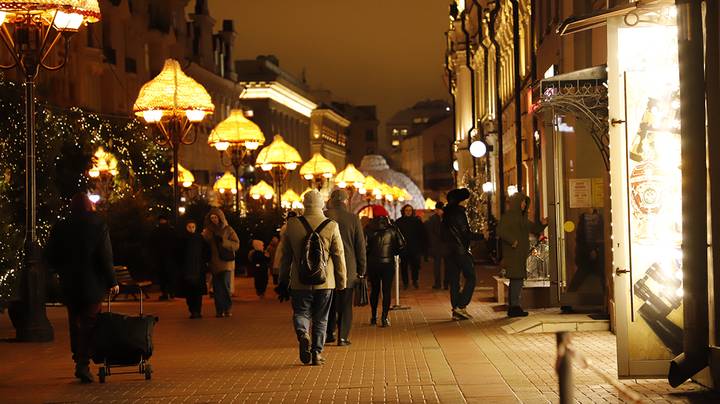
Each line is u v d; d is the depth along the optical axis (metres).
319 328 18.83
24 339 23.73
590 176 24.84
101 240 17.23
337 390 15.70
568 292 24.77
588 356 18.23
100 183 45.06
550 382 15.70
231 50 110.00
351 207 97.56
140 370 17.36
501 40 69.56
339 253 18.95
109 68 67.00
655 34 14.92
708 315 14.48
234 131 48.28
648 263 14.98
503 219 26.27
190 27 94.31
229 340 23.62
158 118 34.38
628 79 14.95
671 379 14.45
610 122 15.05
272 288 43.78
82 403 15.28
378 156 125.81
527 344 20.61
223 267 30.27
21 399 15.73
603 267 24.73
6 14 22.97
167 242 37.75
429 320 26.95
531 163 49.72
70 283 17.20
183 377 17.62
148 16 77.25
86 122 43.09
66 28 22.97
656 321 14.95
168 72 34.41
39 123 37.28
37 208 37.69
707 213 14.47
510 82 66.50
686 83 14.34
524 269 26.19
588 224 24.83
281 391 15.79
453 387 15.58
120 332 17.09
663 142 14.93
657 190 14.93
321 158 70.06
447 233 26.58
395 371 17.55
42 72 53.97
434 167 192.88
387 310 25.77
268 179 101.38
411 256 40.25
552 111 25.03
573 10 30.52
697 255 14.36
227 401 15.05
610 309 22.12
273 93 149.38
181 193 59.75
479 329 23.95
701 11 14.38
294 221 19.00
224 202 67.44
